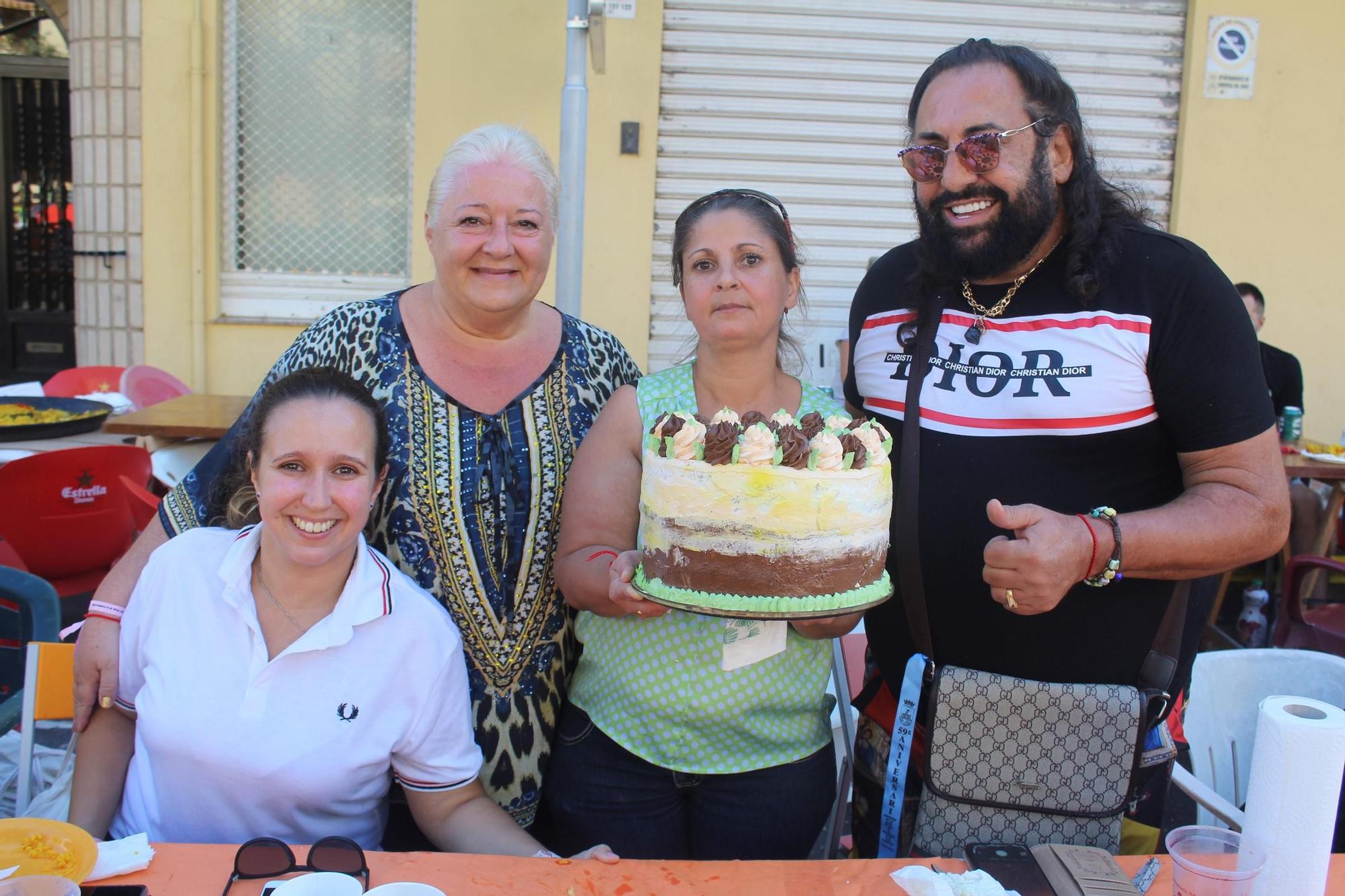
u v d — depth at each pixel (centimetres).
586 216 629
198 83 616
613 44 612
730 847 217
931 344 218
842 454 190
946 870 169
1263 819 149
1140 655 206
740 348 214
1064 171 204
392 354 230
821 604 185
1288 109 642
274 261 654
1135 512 188
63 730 325
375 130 644
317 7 630
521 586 226
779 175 636
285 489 189
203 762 190
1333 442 677
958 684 193
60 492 397
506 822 205
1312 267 659
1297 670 272
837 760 282
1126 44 637
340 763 194
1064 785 192
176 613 199
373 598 198
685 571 187
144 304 639
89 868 154
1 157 818
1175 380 195
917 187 215
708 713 209
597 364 248
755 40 621
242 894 155
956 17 629
